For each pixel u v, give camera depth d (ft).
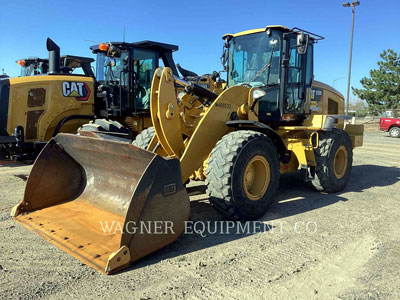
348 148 19.72
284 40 16.89
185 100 14.75
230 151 12.66
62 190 13.50
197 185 19.26
